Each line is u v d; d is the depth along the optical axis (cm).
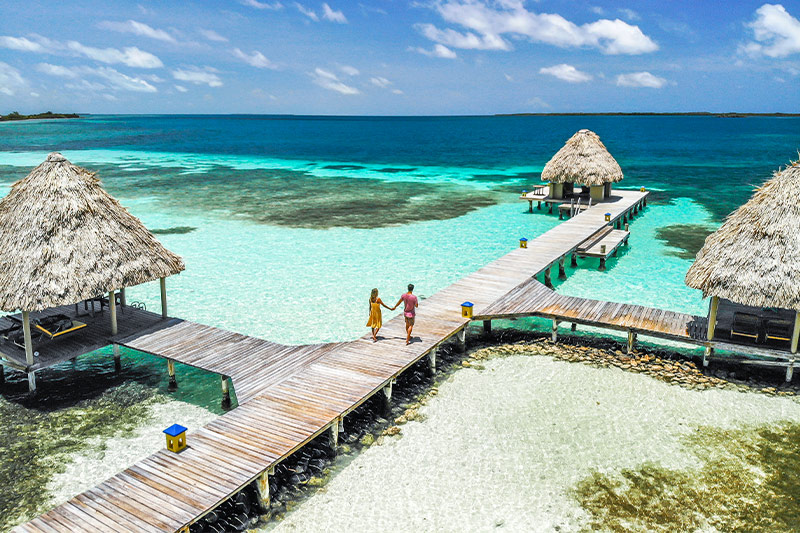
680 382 1386
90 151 8644
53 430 1219
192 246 2792
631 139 11200
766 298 1303
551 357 1545
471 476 1038
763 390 1345
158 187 4800
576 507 951
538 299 1753
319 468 1070
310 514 945
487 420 1230
